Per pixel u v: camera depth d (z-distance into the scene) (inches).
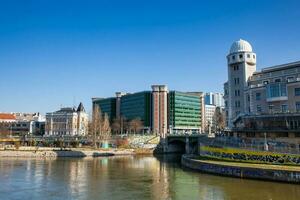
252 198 1930.4
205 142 3703.3
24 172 3159.5
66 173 3112.7
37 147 5802.2
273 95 3900.1
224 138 3324.3
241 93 4606.3
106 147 6333.7
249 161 2967.5
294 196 1951.3
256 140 3016.7
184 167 3656.5
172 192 2151.8
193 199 1945.1
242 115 4065.0
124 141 6550.2
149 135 7165.4
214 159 3408.0
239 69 4670.3
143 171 3294.8
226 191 2137.1
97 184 2477.9
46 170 3336.6
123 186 2389.3
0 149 5374.0
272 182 2377.0
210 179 2615.7
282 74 4077.3
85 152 5383.9
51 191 2210.9
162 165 3969.0
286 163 2672.2
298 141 3405.5
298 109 3676.2
